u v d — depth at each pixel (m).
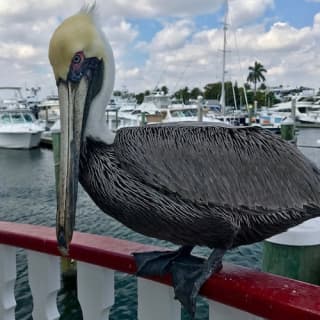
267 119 17.22
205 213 0.63
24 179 10.39
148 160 0.64
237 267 0.71
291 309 0.58
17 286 2.03
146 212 0.65
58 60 0.65
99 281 0.84
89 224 5.38
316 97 31.42
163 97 19.30
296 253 1.62
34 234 0.90
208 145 0.64
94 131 0.66
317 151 10.17
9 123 15.88
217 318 0.70
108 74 0.67
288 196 0.63
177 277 0.69
